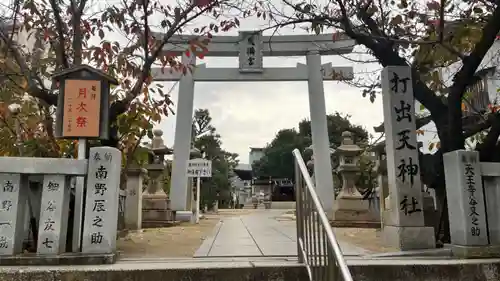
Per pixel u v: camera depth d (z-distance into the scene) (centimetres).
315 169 1750
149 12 632
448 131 664
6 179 473
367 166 1256
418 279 457
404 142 625
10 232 464
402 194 607
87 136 531
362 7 705
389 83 644
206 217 1894
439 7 630
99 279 430
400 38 698
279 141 4706
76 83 543
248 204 4638
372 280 450
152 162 1349
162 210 1291
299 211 477
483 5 688
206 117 3578
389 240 629
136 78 666
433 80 770
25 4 650
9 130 768
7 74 660
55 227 471
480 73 1102
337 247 334
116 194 496
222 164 3588
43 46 768
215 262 478
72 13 662
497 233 532
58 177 483
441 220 677
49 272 430
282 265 450
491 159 663
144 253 579
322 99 1788
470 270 466
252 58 1756
